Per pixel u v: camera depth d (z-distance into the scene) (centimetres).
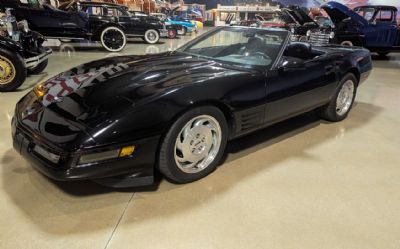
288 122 335
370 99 454
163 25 1121
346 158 254
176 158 193
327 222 174
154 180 206
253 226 168
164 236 158
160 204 183
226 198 192
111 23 884
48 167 164
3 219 165
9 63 408
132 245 151
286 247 154
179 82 195
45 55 498
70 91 200
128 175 179
